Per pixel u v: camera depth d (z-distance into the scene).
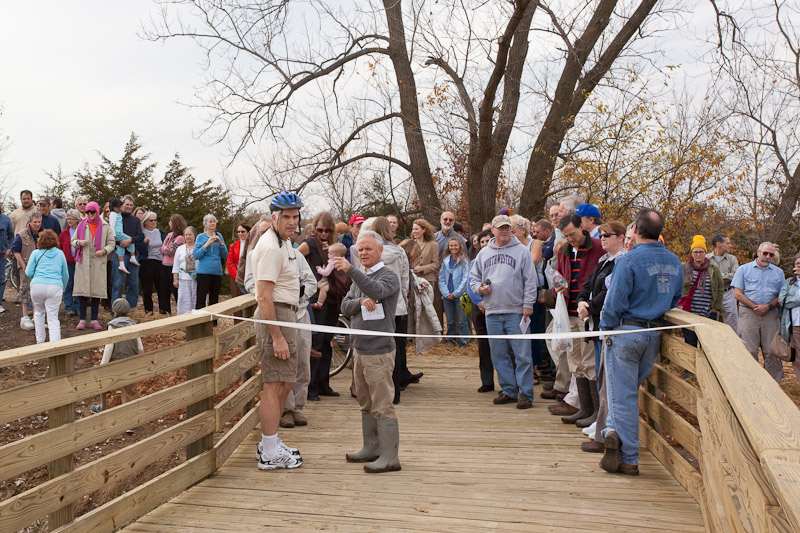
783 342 9.40
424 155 15.43
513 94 14.63
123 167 24.33
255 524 4.22
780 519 1.98
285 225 5.16
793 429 2.30
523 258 7.49
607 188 13.27
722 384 2.96
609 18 14.07
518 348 7.42
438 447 5.91
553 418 6.95
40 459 3.42
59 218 13.14
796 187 16.89
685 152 13.53
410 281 8.23
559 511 4.39
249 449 5.91
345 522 4.24
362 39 15.16
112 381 3.96
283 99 14.91
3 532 3.19
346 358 9.05
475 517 4.30
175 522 4.26
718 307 9.42
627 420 5.08
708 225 14.55
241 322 6.12
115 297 11.78
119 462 4.05
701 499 4.25
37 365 9.54
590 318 5.86
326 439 6.21
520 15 11.23
